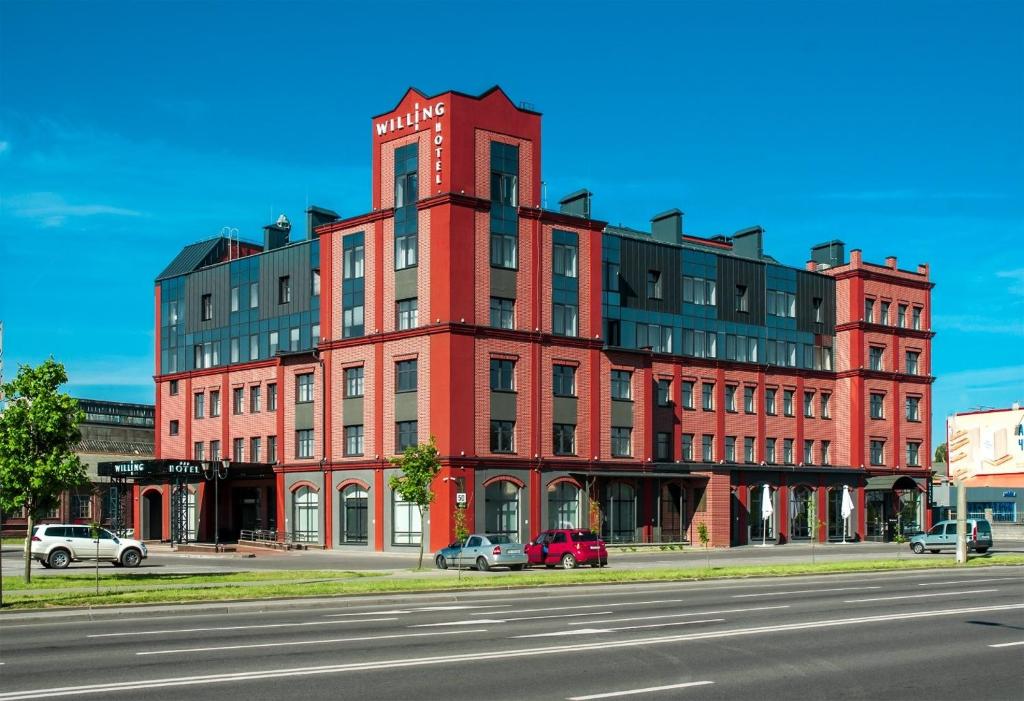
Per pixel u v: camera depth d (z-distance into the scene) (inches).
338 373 2699.3
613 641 791.7
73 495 3678.6
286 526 2832.2
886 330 3472.0
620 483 2736.2
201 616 1036.5
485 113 2517.2
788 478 3159.5
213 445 3257.9
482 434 2444.6
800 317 3373.5
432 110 2493.8
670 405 2987.2
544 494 2546.8
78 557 1983.3
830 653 733.3
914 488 3388.3
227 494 3174.2
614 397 2741.1
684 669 663.1
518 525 2491.4
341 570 1822.1
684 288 3088.1
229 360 3230.8
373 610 1087.6
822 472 3221.0
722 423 3107.8
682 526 2876.5
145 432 4178.2
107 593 1203.9
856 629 874.1
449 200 2423.7
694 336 3090.6
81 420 1449.3
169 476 2893.7
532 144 2603.3
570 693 579.8
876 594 1272.1
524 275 2561.5
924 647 766.5
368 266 2628.0
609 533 2696.9
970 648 762.2
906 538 3331.7
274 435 3021.7
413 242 2516.0
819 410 3385.8
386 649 750.5
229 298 3257.9
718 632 848.9
